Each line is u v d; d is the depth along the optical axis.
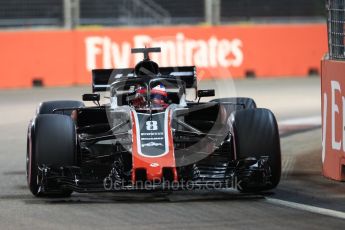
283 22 79.69
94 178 26.62
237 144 25.08
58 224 21.72
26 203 24.83
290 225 21.23
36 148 24.77
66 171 25.02
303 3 80.31
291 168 31.06
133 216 22.55
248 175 23.94
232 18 78.44
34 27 71.44
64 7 70.81
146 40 69.81
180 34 70.62
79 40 68.50
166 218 22.20
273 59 75.12
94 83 28.95
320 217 22.23
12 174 30.84
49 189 24.44
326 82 28.66
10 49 66.88
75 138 25.17
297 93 61.75
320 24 77.25
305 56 76.50
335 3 28.78
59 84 68.06
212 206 23.81
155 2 76.06
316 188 26.80
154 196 25.62
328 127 28.56
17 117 49.78
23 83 67.31
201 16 76.44
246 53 73.88
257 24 75.62
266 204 24.09
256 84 68.56
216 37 72.25
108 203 24.53
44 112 29.59
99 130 28.19
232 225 21.27
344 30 28.22
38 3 71.38
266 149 24.98
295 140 39.09
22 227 21.44
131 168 25.38
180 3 76.25
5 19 71.19
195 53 71.06
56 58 68.00
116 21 74.75
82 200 25.16
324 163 28.97
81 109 26.97
